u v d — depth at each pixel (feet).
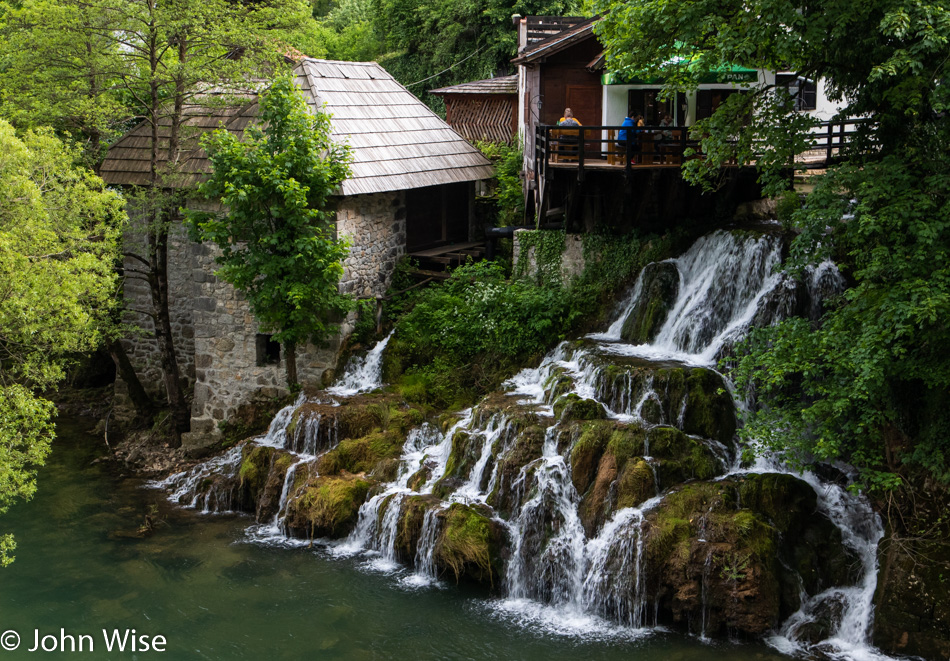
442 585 50.98
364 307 70.23
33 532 58.54
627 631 45.96
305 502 56.80
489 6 110.73
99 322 65.21
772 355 46.11
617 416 54.75
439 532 51.44
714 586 45.06
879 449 46.83
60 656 44.57
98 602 49.80
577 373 59.36
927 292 39.73
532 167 73.31
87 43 64.64
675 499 48.52
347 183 66.85
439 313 69.41
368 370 68.23
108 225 58.23
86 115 65.77
